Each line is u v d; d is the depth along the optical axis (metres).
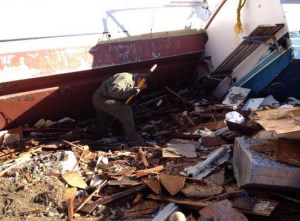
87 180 4.50
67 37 5.97
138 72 6.99
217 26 7.38
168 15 7.54
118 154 5.14
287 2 5.95
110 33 6.52
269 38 6.19
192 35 7.60
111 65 6.38
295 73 6.17
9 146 5.47
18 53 5.36
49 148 5.36
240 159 4.02
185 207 3.86
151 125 6.48
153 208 3.92
